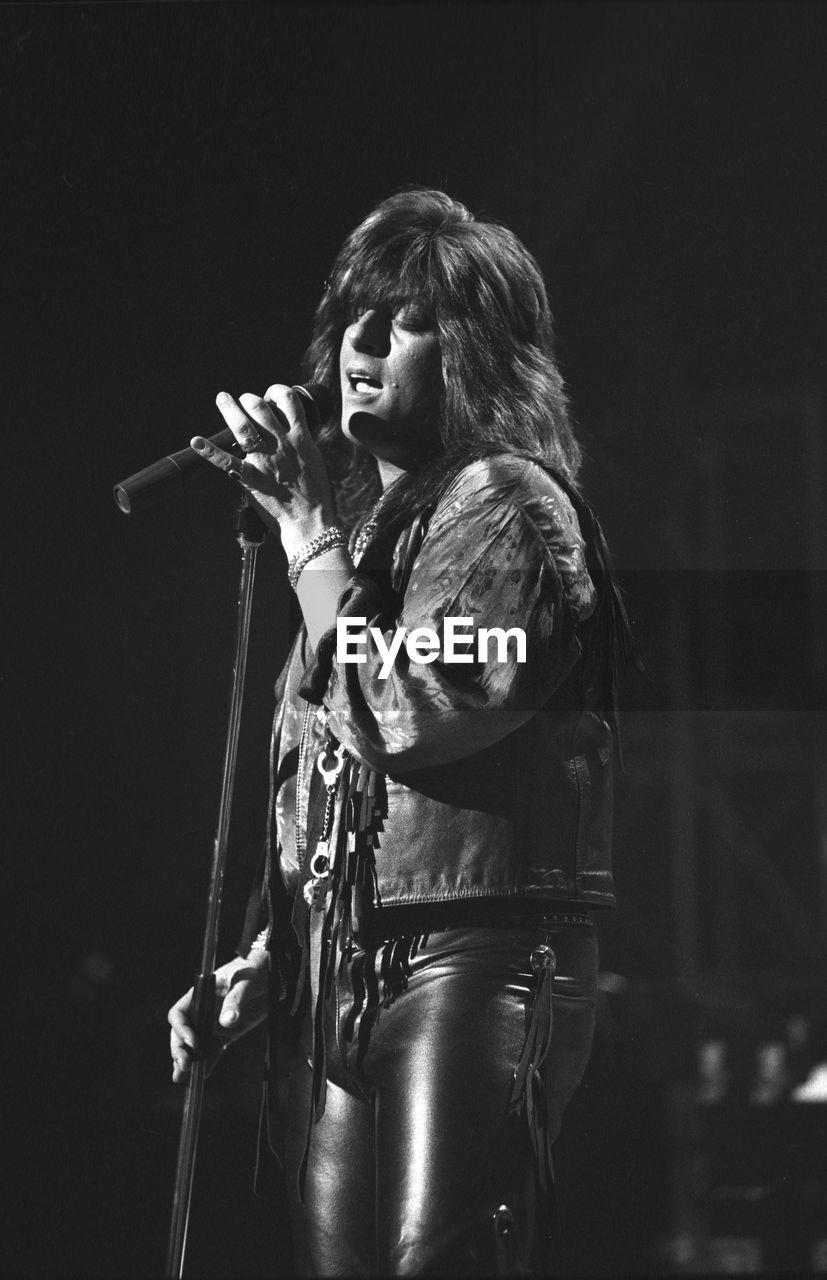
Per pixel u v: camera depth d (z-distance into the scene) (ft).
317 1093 9.91
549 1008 9.68
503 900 9.78
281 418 10.75
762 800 44.52
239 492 21.02
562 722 10.23
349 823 10.03
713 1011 34.88
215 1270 18.47
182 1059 11.46
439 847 9.80
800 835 44.55
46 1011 23.34
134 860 22.68
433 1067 9.43
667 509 30.96
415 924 9.82
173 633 21.43
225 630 21.16
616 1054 24.93
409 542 10.23
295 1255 10.96
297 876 10.91
